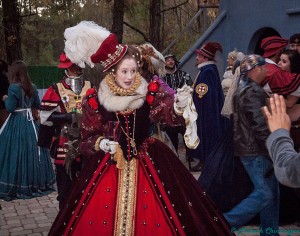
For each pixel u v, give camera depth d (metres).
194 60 9.30
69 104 3.97
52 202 5.55
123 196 2.88
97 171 2.97
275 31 8.56
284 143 1.92
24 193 5.69
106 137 3.02
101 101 2.98
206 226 2.86
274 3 7.87
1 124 7.54
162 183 2.89
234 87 4.63
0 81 7.50
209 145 6.64
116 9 10.24
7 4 10.49
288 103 3.94
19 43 10.70
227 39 9.12
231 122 4.26
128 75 2.90
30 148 5.71
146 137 2.99
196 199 2.92
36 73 15.15
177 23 18.62
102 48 2.87
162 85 3.01
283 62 4.90
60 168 4.02
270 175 3.76
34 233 4.54
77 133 3.88
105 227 2.84
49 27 19.84
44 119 3.94
